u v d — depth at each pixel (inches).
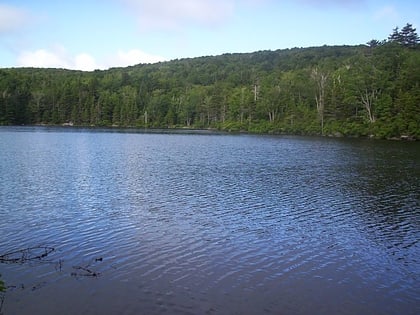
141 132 4771.2
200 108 6043.3
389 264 732.0
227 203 1151.6
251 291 619.5
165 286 629.6
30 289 609.6
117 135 4126.5
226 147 2842.0
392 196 1241.4
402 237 874.8
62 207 1071.0
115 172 1664.6
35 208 1053.8
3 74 6865.2
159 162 2010.3
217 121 5826.8
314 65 6525.6
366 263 734.5
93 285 627.2
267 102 5064.0
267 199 1203.2
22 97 6048.2
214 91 6097.4
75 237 840.3
